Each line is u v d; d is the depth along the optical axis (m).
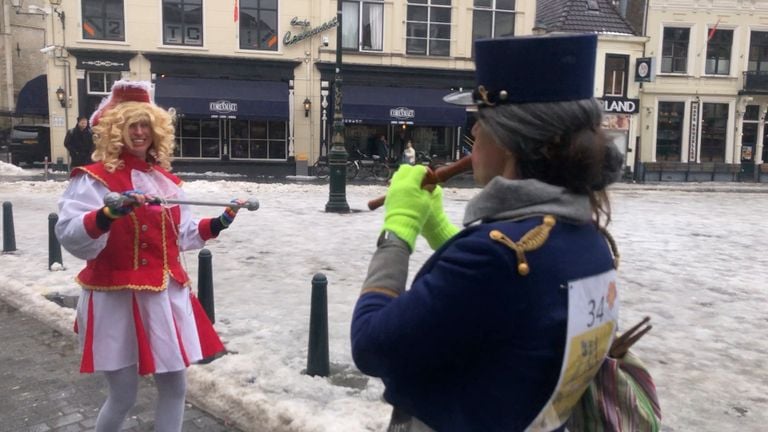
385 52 24.42
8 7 33.25
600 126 1.30
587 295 1.25
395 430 1.41
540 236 1.19
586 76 1.25
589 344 1.27
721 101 28.45
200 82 23.11
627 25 27.09
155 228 2.77
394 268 1.36
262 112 23.16
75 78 22.38
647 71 26.11
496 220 1.27
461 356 1.22
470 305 1.16
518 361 1.19
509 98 1.26
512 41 1.24
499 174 1.36
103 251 2.68
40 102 26.00
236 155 23.95
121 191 2.71
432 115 24.38
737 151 28.80
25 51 34.44
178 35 23.12
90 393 4.06
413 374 1.28
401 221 1.40
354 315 1.34
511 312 1.17
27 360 4.59
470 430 1.22
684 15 27.77
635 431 1.50
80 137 17.27
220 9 23.11
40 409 3.82
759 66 28.67
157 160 2.89
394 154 25.19
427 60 24.86
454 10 24.83
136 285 2.66
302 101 24.09
